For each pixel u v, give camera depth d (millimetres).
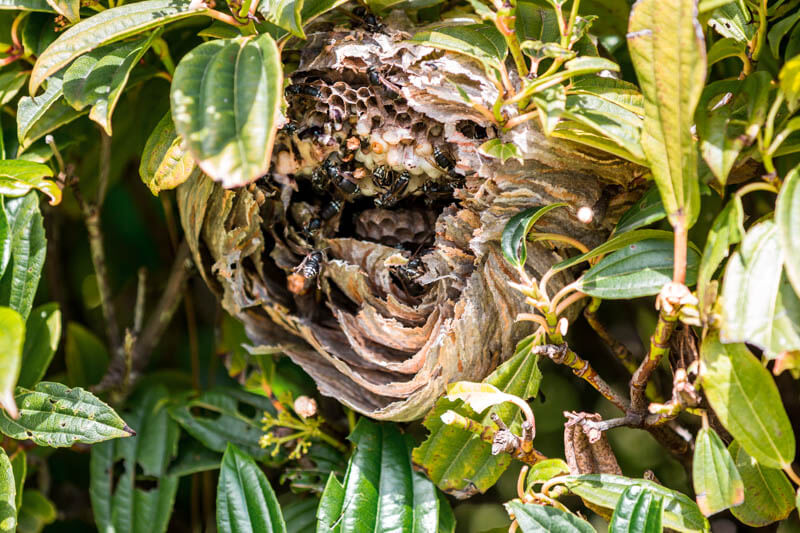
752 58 656
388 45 663
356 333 689
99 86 660
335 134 674
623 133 628
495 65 641
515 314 667
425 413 679
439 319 669
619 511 633
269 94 611
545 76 628
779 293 608
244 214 683
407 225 697
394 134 669
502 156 642
